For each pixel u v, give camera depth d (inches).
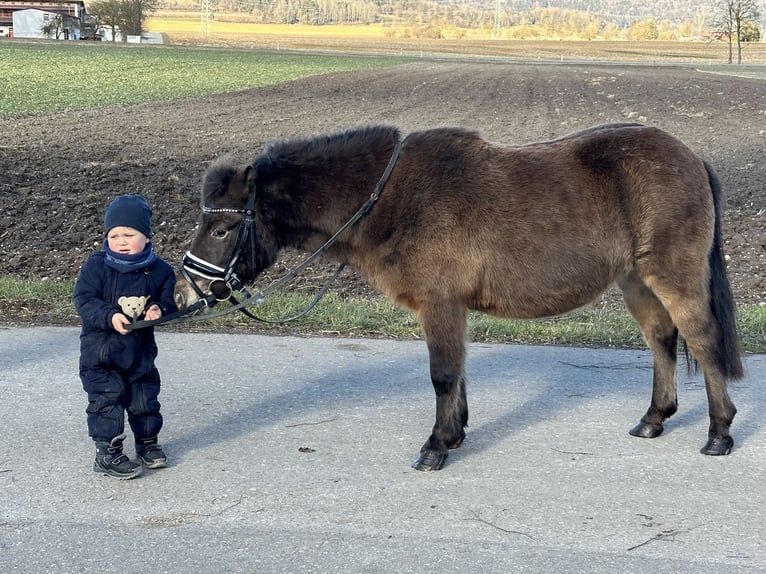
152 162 624.4
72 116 978.7
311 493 182.7
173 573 149.9
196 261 197.3
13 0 4001.0
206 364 268.7
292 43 4763.8
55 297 332.5
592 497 182.4
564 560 155.2
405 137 212.8
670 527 168.7
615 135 212.4
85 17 3929.6
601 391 252.8
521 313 211.5
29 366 261.6
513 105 1231.5
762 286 371.2
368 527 167.0
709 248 209.5
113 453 189.6
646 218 205.8
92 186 531.2
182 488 184.7
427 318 203.9
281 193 202.4
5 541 160.4
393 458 202.5
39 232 437.1
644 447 212.5
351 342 294.7
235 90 1445.6
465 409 211.6
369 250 205.9
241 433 217.0
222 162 204.4
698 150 756.6
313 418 227.5
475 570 151.2
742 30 4822.8
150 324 186.5
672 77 1972.2
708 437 213.9
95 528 165.9
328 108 1149.7
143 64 2071.9
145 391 194.2
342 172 204.5
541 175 207.3
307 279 382.6
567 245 205.3
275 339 295.7
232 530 165.3
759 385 257.1
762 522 171.8
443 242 200.4
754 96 1396.4
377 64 2506.2
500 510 175.5
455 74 2010.3
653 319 220.4
